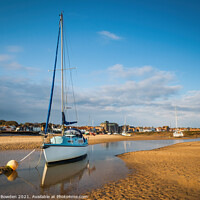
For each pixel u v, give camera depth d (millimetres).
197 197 7605
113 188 8977
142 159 17562
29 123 113688
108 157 19812
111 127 181125
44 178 11219
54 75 18750
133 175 11484
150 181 9992
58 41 20219
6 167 12867
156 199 7402
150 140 56094
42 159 17625
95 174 12172
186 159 16844
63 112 19125
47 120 16562
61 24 20969
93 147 32031
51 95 17703
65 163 16281
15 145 27281
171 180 10078
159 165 14289
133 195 7895
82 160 17922
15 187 9453
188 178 10344
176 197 7613
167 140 56469
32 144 29469
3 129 88750
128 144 39156
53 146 15211
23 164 15250
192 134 96000
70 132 20141
